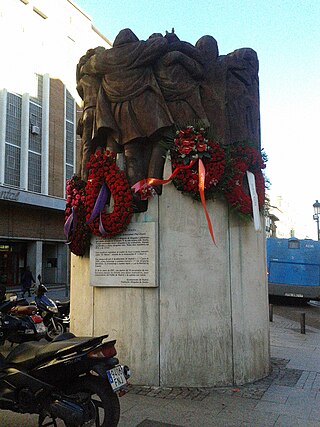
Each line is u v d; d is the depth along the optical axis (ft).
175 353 20.07
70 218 22.17
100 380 13.94
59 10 101.40
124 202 20.65
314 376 22.34
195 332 20.15
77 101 107.24
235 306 20.85
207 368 20.01
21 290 82.07
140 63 20.92
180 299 20.35
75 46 107.45
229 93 22.07
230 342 20.48
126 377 14.10
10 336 27.94
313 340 34.81
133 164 20.97
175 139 20.65
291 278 70.79
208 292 20.45
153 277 20.39
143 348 20.38
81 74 22.97
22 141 90.63
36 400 14.24
